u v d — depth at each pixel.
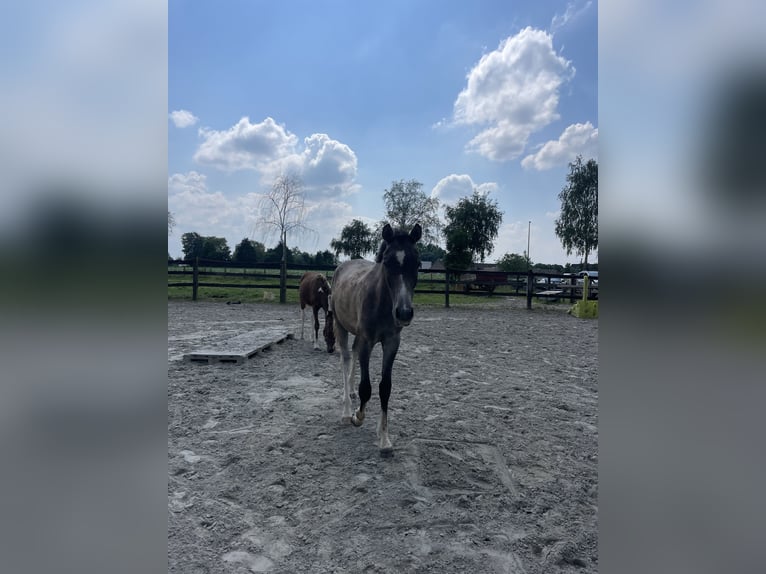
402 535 2.39
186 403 4.47
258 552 2.24
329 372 5.84
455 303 17.34
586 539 2.39
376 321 3.46
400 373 5.93
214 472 3.06
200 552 2.22
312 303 7.26
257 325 9.73
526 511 2.65
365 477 3.01
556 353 7.54
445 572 2.12
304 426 3.92
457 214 40.72
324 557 2.21
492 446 3.58
